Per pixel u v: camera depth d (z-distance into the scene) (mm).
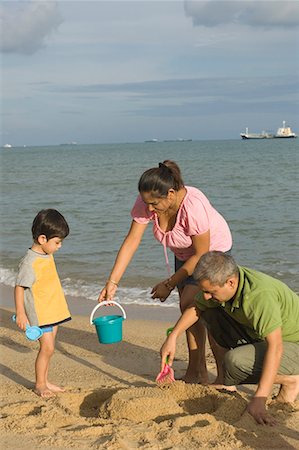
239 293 3902
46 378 4684
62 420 3926
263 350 4016
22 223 16656
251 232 13586
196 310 4320
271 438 3650
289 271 9891
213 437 3633
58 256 11516
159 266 10273
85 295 8844
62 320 4695
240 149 76875
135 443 3541
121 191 24891
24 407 4207
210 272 3797
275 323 3818
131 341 6234
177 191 4445
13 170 44656
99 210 18859
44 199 22781
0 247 12891
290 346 4133
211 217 4621
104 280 9672
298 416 4008
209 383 4852
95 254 11672
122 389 4328
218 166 38625
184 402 4309
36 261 4594
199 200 4523
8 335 6430
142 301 8305
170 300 8312
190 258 4602
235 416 3967
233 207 18094
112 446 3438
